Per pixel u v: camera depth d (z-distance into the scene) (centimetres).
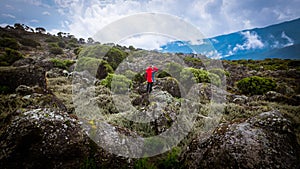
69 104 559
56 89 738
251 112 521
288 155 237
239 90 955
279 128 268
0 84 582
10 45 2122
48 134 252
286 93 851
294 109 546
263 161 224
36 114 275
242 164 225
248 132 256
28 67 650
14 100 449
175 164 285
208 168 244
